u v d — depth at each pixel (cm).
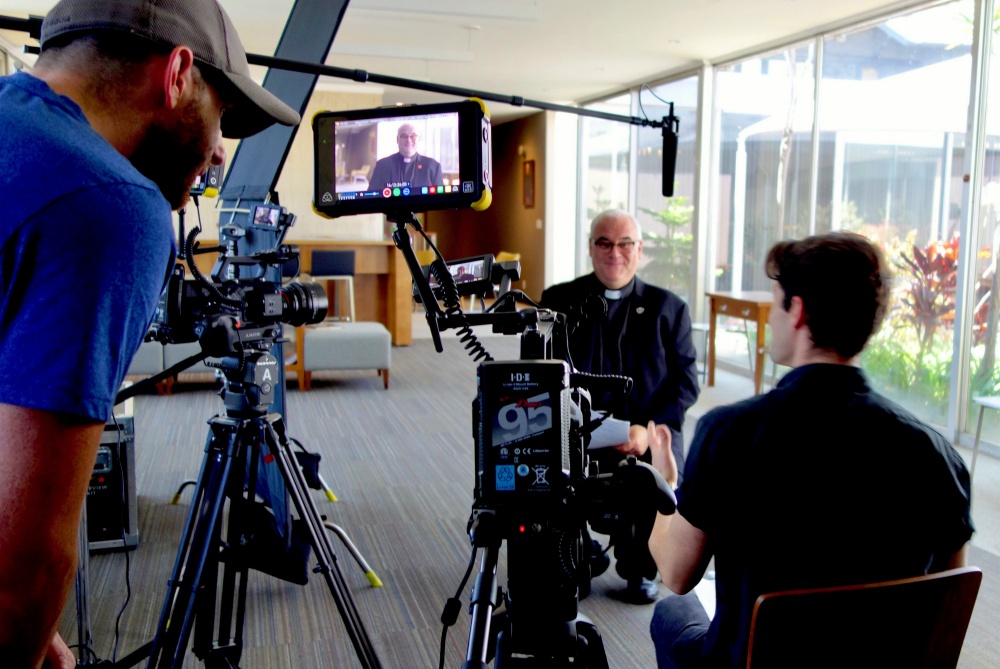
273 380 173
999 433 435
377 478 366
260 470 289
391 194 124
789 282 109
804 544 105
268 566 243
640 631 228
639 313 246
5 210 64
